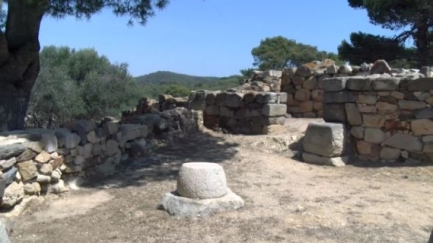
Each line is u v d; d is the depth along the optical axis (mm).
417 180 6250
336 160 7387
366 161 7520
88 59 27031
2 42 7152
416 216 4684
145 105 12875
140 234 4305
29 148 5238
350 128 7805
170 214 4828
